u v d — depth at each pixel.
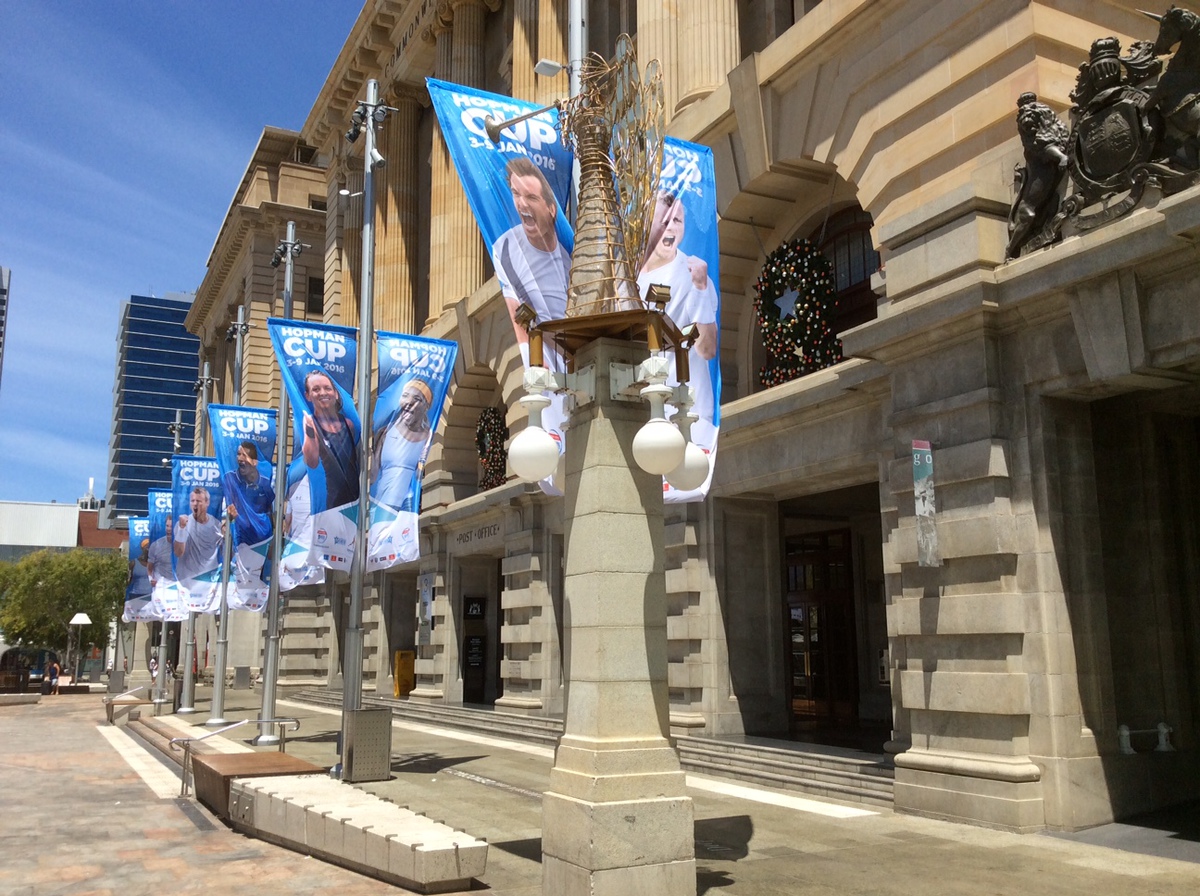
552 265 10.94
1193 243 10.23
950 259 13.13
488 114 11.20
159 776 17.69
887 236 14.15
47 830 12.41
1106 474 12.84
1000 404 12.41
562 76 28.12
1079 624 11.95
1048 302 11.94
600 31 28.55
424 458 18.42
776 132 18.22
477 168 10.92
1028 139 12.56
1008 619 11.85
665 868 8.09
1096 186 11.72
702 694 18.75
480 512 28.86
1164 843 10.66
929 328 12.92
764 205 19.67
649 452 8.27
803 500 20.91
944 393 12.98
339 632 43.53
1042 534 11.93
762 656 19.16
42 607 67.44
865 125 16.23
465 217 34.16
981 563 12.30
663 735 8.65
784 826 11.83
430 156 41.72
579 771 8.38
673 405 9.31
